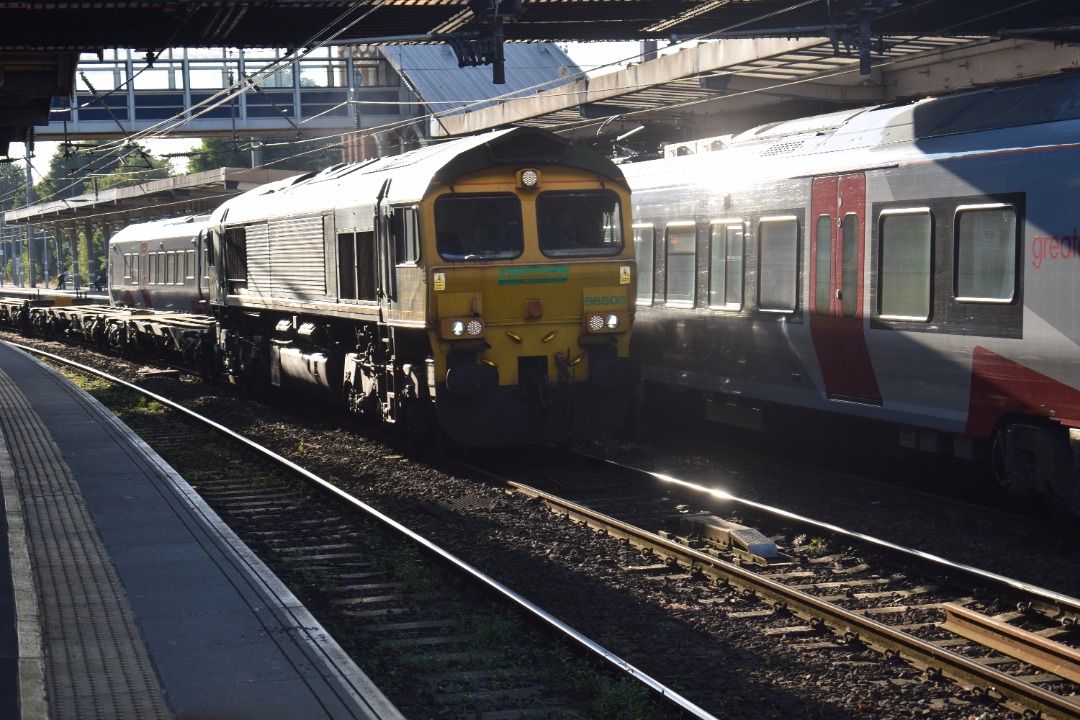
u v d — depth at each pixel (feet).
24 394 87.81
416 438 64.03
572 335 57.16
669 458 60.64
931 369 47.67
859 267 51.13
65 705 24.75
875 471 57.77
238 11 62.08
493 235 55.83
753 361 58.85
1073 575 38.09
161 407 85.20
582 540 43.62
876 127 51.55
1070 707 25.66
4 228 447.42
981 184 44.73
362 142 223.30
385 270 60.03
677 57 91.81
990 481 54.49
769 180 56.85
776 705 27.73
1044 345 42.29
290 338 81.76
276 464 59.52
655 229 66.69
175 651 28.32
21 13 61.46
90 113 211.00
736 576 36.99
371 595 37.22
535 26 67.92
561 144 56.70
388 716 24.31
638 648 31.68
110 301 183.42
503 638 32.01
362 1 61.46
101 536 40.45
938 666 29.22
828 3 60.70
